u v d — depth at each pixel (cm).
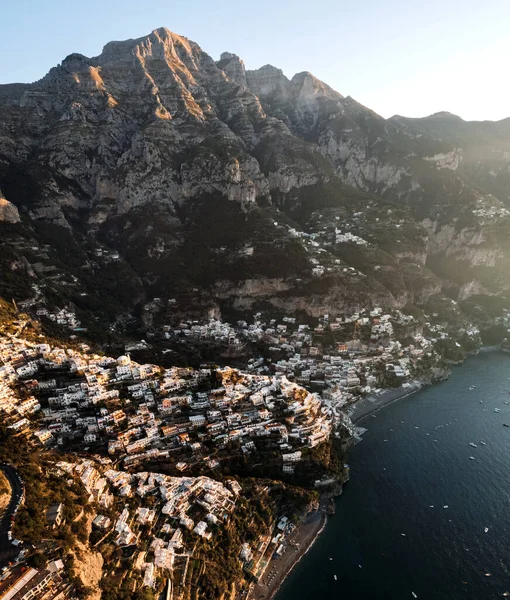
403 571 14338
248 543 14675
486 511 16850
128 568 11744
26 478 12456
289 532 15812
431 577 14112
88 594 10069
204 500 15150
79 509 12269
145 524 13512
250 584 13638
